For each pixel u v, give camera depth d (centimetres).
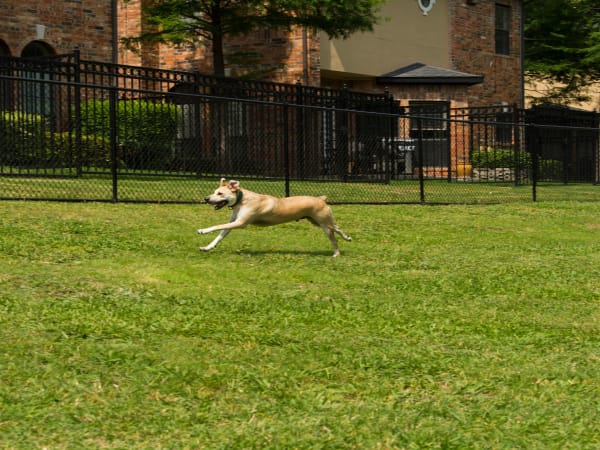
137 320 646
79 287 739
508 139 3077
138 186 1468
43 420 458
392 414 490
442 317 725
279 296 761
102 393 499
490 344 647
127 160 1576
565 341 663
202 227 1123
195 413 479
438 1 2997
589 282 910
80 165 1496
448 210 1553
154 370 537
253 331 639
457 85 2836
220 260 916
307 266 923
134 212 1197
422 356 603
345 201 1552
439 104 2522
